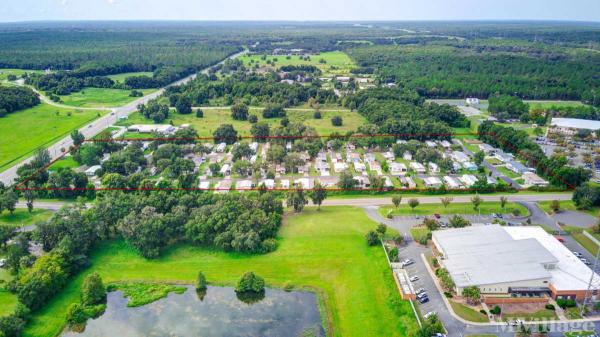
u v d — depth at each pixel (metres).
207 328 128.25
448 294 135.88
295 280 149.50
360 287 142.88
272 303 139.25
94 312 134.00
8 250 154.88
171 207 183.12
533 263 142.62
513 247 151.75
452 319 125.44
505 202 197.00
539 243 153.88
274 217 178.50
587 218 188.38
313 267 155.38
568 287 133.62
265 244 164.75
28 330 125.62
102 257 162.25
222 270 155.62
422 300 132.88
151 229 161.75
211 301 140.50
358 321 129.12
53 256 144.25
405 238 171.00
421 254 159.50
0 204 187.75
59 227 158.62
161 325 129.62
